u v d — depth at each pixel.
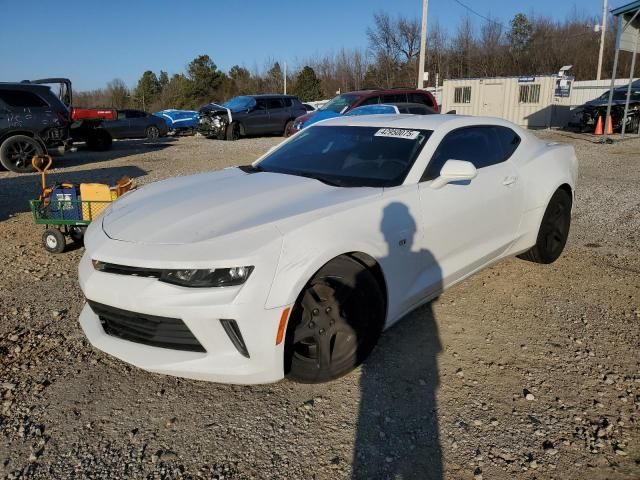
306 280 2.67
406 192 3.32
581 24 44.69
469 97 25.47
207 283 2.54
